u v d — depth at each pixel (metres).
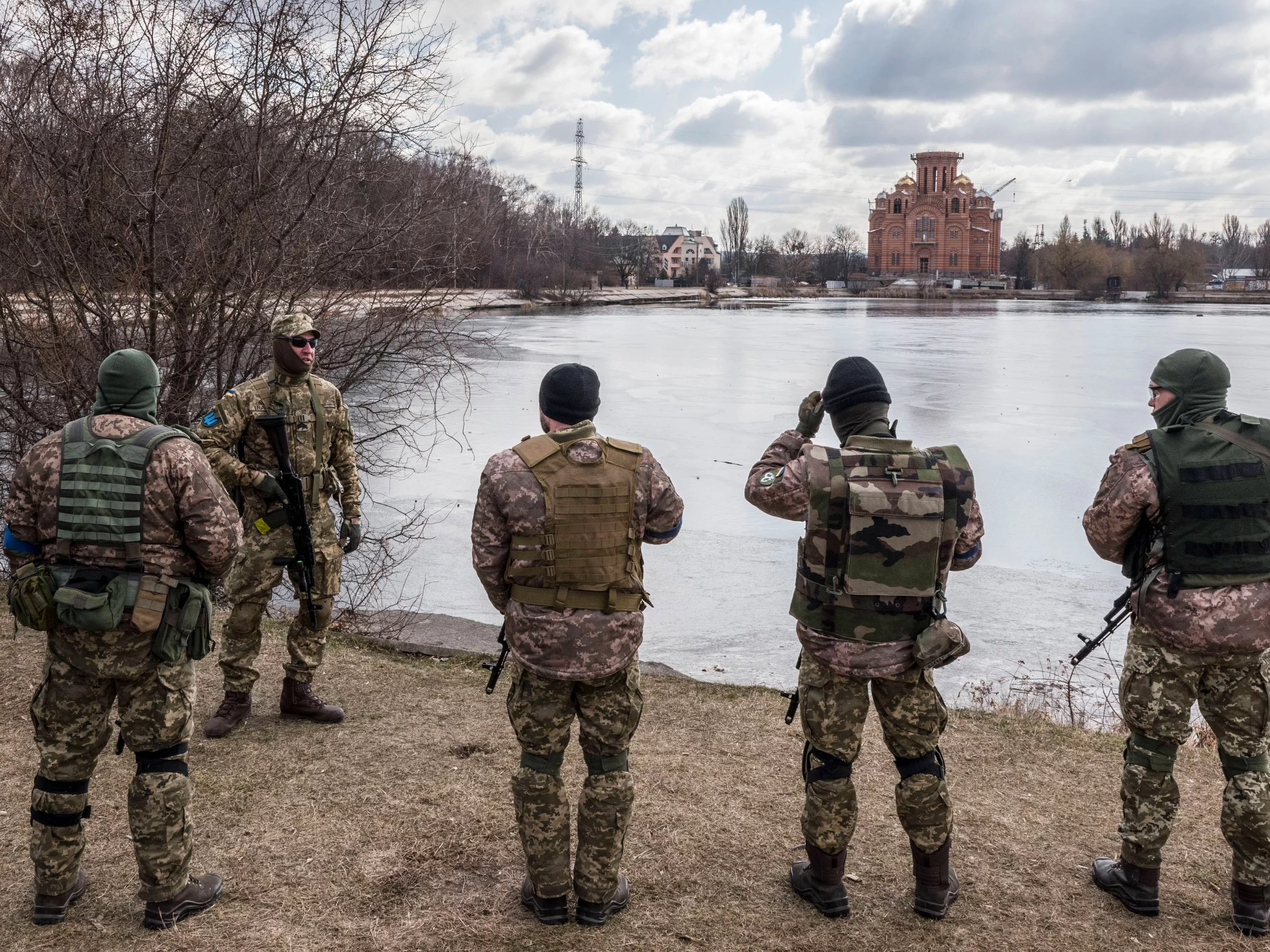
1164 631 3.07
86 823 3.59
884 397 3.08
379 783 4.04
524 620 2.86
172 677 2.83
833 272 168.62
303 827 3.64
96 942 2.86
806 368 32.69
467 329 9.59
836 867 3.15
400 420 13.70
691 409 22.77
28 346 6.69
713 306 92.88
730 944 2.98
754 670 7.27
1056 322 65.62
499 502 2.85
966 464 3.04
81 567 2.72
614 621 2.87
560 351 37.97
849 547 2.93
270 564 4.41
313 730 4.60
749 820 3.86
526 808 2.97
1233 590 2.99
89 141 6.48
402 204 7.58
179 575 2.79
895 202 151.75
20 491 2.78
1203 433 3.08
